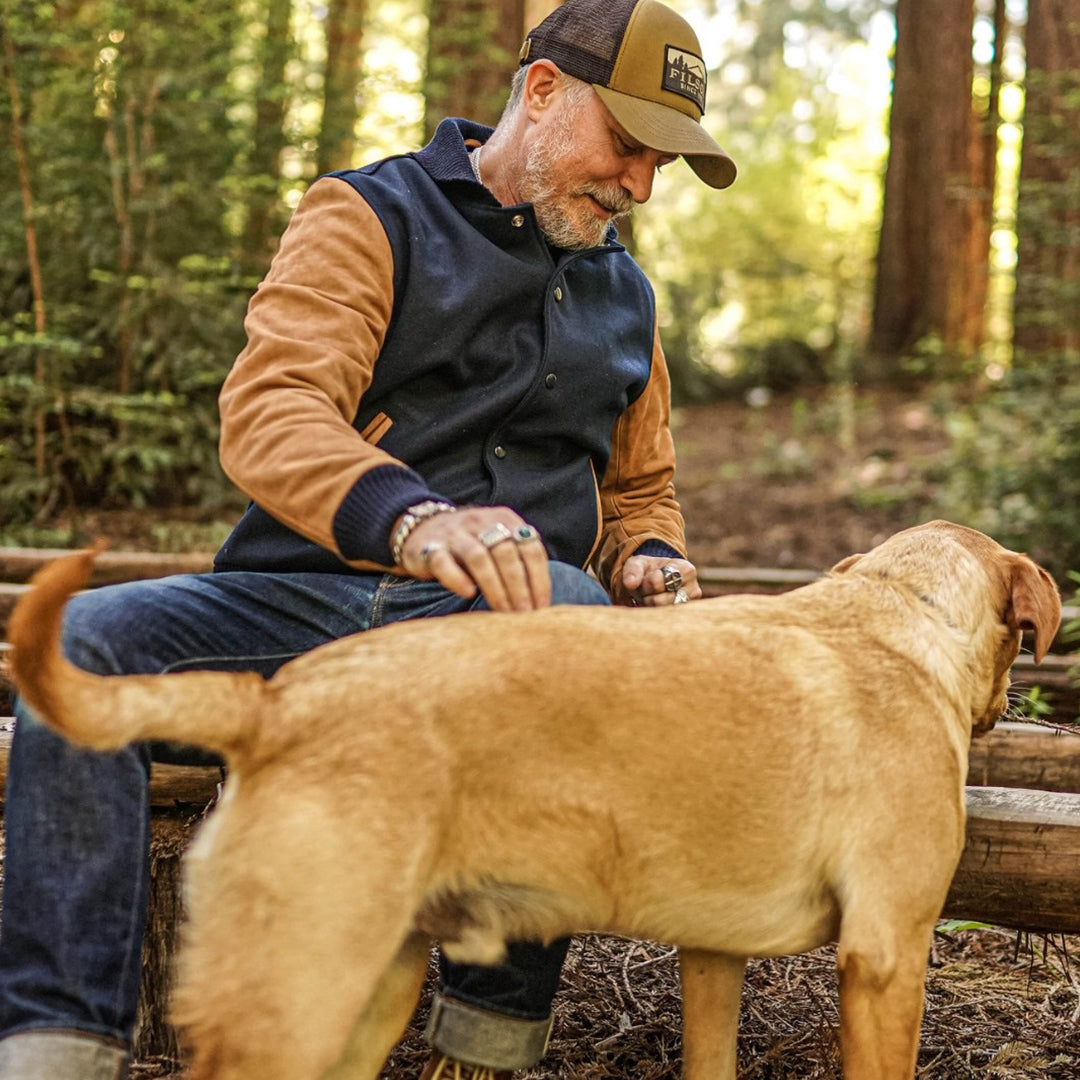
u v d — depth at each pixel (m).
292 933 1.64
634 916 1.90
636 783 1.83
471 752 1.75
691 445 12.85
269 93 7.99
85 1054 1.82
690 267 21.50
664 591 2.62
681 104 2.43
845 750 1.95
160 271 7.71
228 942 1.66
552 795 1.78
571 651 1.83
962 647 2.19
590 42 2.40
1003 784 3.17
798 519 9.17
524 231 2.45
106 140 7.79
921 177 14.15
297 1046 1.64
